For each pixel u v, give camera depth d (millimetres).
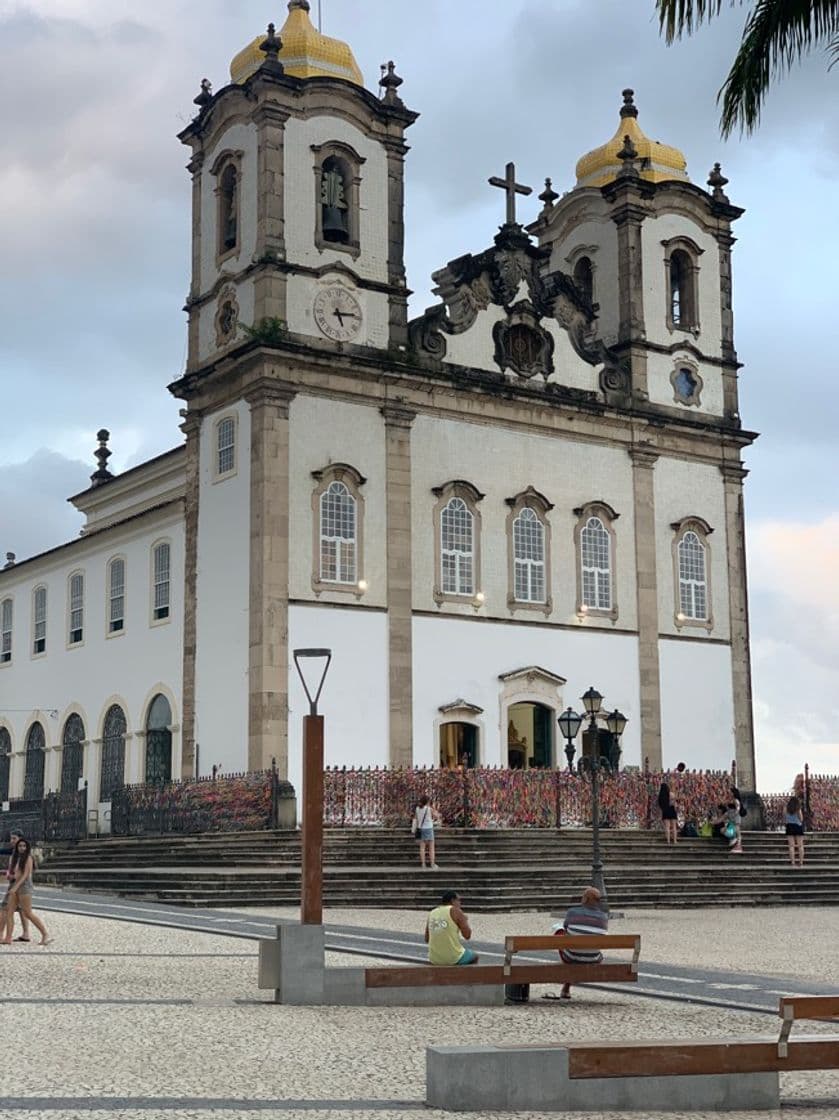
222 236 45469
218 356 44812
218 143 46031
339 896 29594
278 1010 15742
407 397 44719
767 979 19203
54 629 56062
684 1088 11781
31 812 46781
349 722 41938
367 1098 11336
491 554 45875
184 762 43625
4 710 59438
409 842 35406
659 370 51062
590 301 52312
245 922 25172
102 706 51469
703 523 51031
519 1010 16406
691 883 33906
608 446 49281
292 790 38906
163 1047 13070
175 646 46906
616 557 48781
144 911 27406
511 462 46844
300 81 44219
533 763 46594
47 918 25719
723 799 43344
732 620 51344
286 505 41844
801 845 37812
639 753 48062
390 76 46312
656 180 53250
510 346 47562
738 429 52312
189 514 44812
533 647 46250
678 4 19578
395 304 45125
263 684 40719
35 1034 13516
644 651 48656
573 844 36406
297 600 41656
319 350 42844
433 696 43844
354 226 44938
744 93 19750
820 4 19406
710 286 53188
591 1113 11445
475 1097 11266
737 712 50844
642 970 20125
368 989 16531
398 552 43625
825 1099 12469
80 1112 10289
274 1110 10664
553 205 54344
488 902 29703
